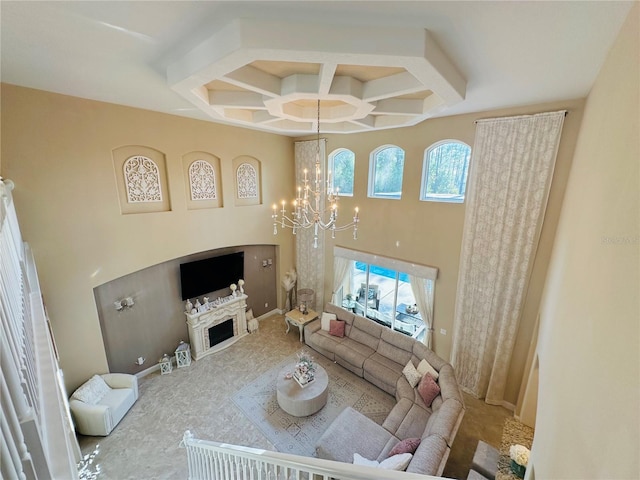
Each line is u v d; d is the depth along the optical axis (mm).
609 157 1623
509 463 3174
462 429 4184
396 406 4164
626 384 915
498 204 4230
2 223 1620
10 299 1435
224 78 2279
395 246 5648
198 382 5078
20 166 3445
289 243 7395
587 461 1178
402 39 1780
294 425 4227
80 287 4102
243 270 6672
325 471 1543
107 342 4746
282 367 5504
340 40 1756
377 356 5324
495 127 4094
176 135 4887
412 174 5176
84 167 3947
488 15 1613
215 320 5977
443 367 4434
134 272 4941
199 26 1810
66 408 3500
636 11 1315
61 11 1648
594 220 1780
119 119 4188
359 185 5992
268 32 1714
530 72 2484
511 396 4598
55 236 3801
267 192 6598
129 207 4570
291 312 6691
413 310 5727
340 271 6715
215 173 5656
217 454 2652
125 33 1917
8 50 2215
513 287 4266
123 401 4270
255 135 6121
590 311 1526
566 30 1741
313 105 3732
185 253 5320
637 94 1187
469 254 4621
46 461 1144
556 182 3766
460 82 2539
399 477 1325
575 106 3479
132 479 3441
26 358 1496
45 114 3537
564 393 1771
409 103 3516
